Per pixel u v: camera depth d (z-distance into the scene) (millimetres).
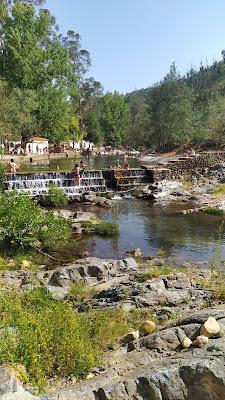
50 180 29516
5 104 42906
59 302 8164
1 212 13852
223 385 4562
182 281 9273
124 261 12164
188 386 4684
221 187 29469
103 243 16719
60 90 61250
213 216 21703
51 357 5500
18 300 7871
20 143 57125
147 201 27188
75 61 83812
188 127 61188
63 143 72375
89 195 26953
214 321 5629
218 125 54625
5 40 54969
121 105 100938
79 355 5527
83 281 10250
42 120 59688
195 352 5141
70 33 83625
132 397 4629
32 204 15180
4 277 10367
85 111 102250
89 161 52875
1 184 27203
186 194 28094
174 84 71938
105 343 6246
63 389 4805
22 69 54094
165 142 67875
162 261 13562
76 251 15375
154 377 4695
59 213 20344
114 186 31469
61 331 6043
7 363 5156
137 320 7262
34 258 13617
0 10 54094
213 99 67625
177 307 7895
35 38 55562
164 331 5871
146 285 8898
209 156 38656
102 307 8172
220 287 8875
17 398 4254
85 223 19156
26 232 14148
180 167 35750
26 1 58406
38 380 5051
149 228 19406
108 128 100875
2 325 6176
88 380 5078
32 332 5785
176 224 20078
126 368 5227
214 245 16203
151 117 76438
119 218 21781
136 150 81688
